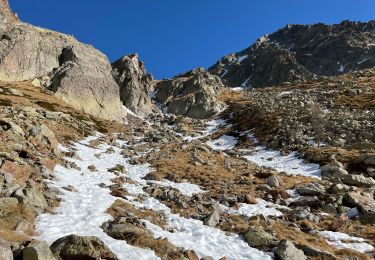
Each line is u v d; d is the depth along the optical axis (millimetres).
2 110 50719
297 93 107812
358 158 45500
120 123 91062
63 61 104438
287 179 39625
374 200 31109
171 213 24812
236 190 33312
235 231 22391
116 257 15539
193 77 148875
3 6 110438
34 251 13000
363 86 101562
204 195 30891
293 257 18453
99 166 39375
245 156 56531
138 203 26172
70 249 14633
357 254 20172
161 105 135125
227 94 140500
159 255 16969
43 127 39438
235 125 83625
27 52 96375
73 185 27641
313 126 62188
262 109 84562
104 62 117750
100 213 21453
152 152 53312
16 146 29672
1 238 14492
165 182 35250
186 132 82625
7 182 21062
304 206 30047
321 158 48625
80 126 63562
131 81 117625
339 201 30094
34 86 86812
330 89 106688
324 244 21625
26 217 18172
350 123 61906
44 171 27938
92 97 90625
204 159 49812
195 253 17922
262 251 19469
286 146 57750
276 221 25297
